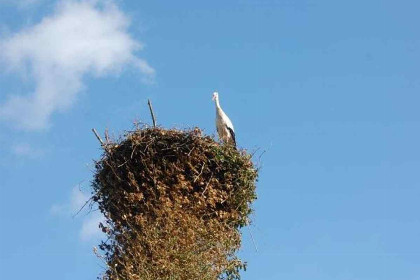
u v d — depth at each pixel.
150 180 26.97
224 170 27.62
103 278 25.88
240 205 27.55
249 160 27.86
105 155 27.34
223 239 26.44
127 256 25.80
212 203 27.11
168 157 27.27
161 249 25.59
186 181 27.06
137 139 27.17
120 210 26.73
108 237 26.45
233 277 26.09
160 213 26.27
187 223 26.14
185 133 27.44
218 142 27.72
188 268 25.39
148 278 25.09
